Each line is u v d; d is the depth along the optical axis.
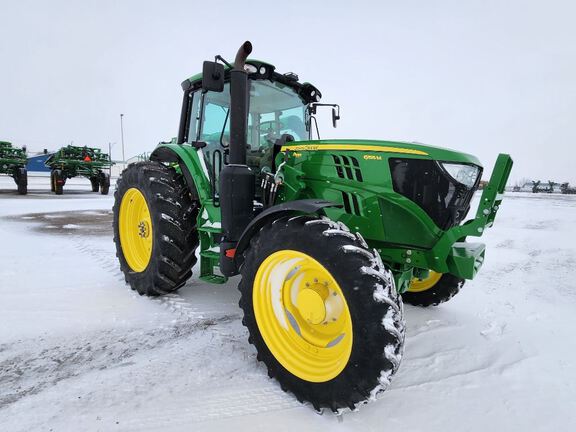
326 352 1.99
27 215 8.91
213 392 1.99
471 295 3.65
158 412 1.81
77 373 2.13
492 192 2.07
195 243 3.32
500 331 2.79
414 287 3.30
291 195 2.67
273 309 2.17
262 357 2.11
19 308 3.05
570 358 2.40
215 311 3.11
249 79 3.20
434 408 1.88
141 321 2.86
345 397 1.76
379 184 2.28
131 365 2.23
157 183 3.26
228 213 2.63
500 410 1.88
